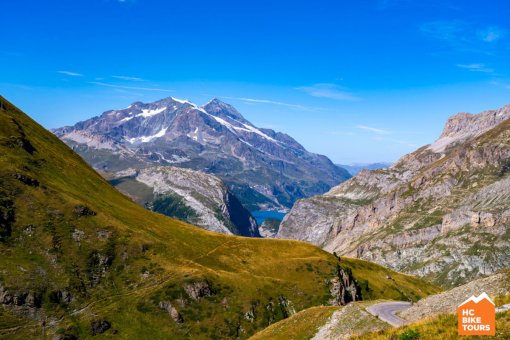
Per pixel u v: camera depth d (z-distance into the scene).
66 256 130.88
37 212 140.00
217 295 138.25
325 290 157.00
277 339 75.19
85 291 124.25
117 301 124.94
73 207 148.88
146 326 119.94
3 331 103.56
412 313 66.25
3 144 168.50
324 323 72.88
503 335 28.28
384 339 33.06
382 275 199.50
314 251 192.00
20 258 123.19
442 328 31.58
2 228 128.62
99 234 144.88
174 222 197.00
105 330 114.44
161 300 128.38
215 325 127.62
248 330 129.88
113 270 135.75
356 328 65.44
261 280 152.12
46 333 107.44
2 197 137.12
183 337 120.88
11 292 112.00
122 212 175.62
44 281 120.00
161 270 141.00
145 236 156.38
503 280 56.06
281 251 187.25
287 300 146.88
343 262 194.25
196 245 173.50
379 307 80.94
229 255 171.38
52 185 159.88
